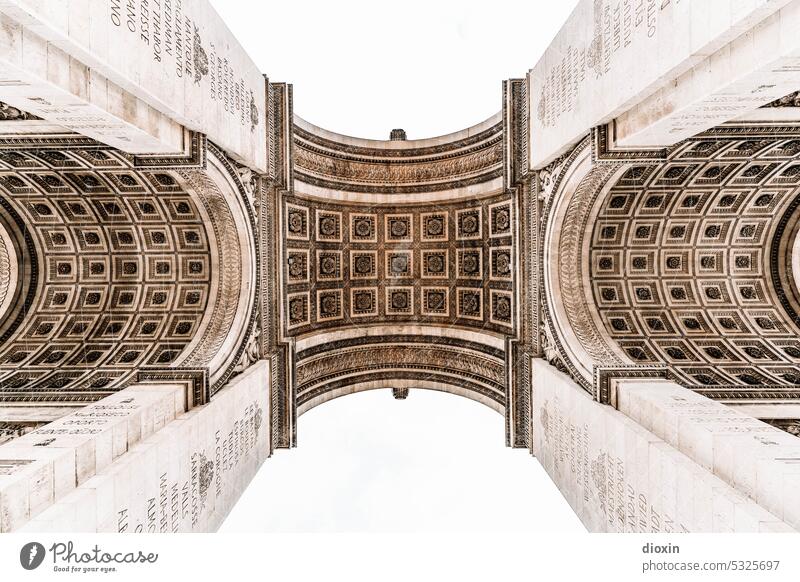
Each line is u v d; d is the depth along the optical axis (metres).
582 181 15.58
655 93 10.78
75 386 16.11
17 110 11.42
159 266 19.12
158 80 10.77
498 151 21.50
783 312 19.75
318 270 23.25
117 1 9.20
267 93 18.81
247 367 17.97
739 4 7.71
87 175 15.84
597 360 15.54
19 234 18.64
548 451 17.48
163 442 11.89
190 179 15.28
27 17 7.19
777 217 19.16
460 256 23.69
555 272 17.75
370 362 24.81
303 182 21.95
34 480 8.53
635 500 11.88
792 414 14.73
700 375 17.11
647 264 19.75
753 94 9.12
